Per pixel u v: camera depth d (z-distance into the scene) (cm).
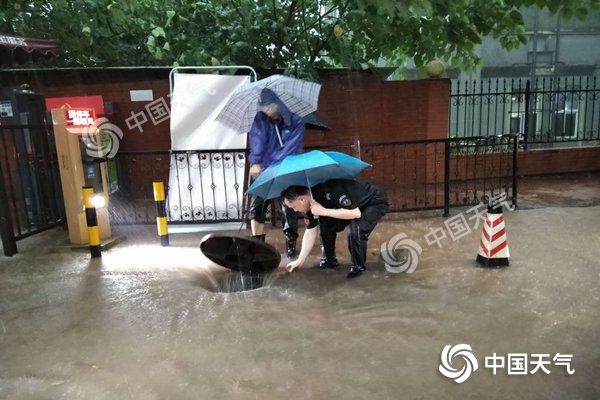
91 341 336
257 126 494
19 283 452
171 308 386
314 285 427
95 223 519
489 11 707
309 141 849
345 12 778
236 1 802
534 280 421
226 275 469
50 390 279
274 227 630
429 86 859
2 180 525
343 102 850
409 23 747
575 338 317
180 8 801
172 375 290
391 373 284
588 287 402
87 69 766
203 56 780
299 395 266
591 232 562
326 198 423
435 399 259
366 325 346
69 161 545
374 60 838
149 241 583
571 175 973
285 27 793
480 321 346
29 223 592
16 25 736
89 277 463
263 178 420
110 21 777
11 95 595
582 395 259
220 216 653
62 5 705
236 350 316
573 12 512
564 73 1226
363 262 450
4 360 315
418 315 359
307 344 321
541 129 1017
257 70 796
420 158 881
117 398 269
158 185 551
